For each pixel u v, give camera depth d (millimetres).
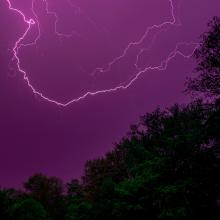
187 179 20516
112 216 23047
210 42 22672
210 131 21297
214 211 20719
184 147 21266
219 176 20906
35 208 32500
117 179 37781
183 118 24172
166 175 21328
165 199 19797
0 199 30672
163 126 28391
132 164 28766
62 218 46281
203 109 22266
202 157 20969
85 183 40281
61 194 49594
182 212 19094
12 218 30828
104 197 24031
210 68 22609
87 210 27141
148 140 29344
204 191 20609
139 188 20797
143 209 20297
